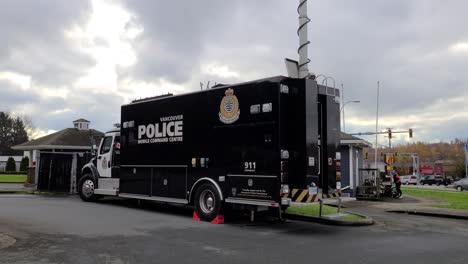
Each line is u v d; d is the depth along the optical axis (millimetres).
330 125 11805
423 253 8461
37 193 21109
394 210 16953
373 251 8547
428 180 77438
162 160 13914
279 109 10883
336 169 11805
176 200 13305
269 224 12164
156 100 14383
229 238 9695
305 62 13188
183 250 8234
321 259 7730
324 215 13062
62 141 29844
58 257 7414
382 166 33594
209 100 12664
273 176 10883
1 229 10062
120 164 15516
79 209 14367
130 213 13695
